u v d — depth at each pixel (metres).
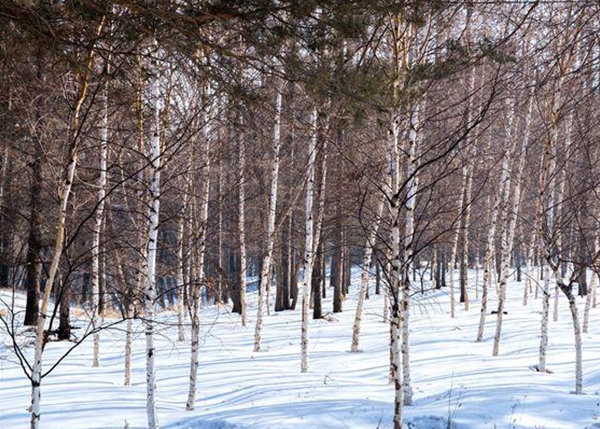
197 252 9.97
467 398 8.78
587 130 9.43
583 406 8.23
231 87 5.21
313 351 15.95
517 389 9.44
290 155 18.53
